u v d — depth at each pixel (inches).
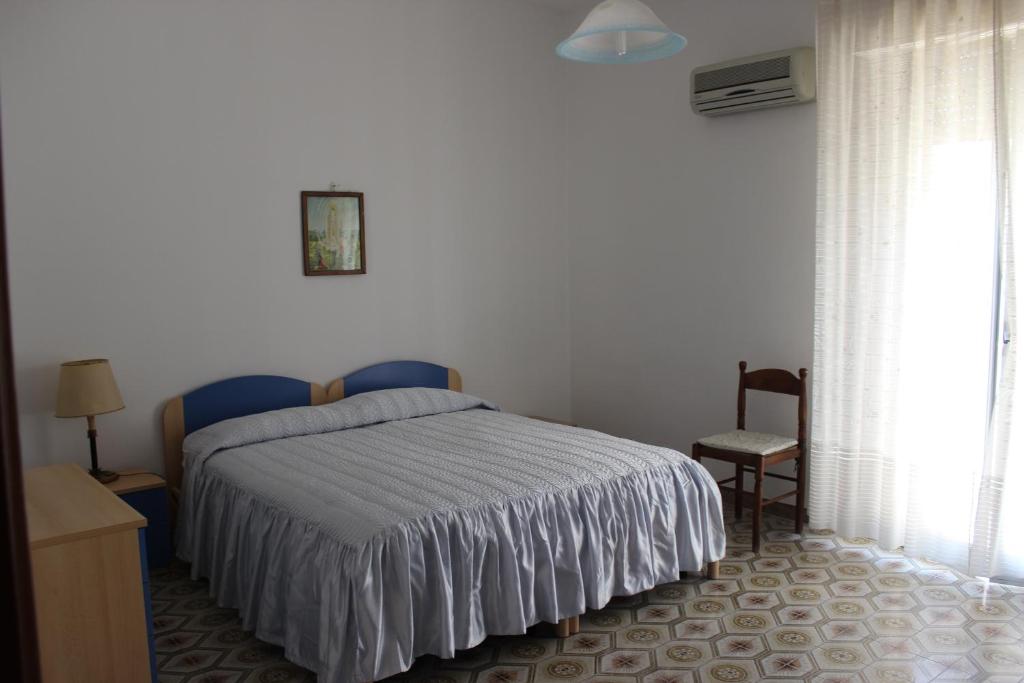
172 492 143.2
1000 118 119.0
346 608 93.2
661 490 123.0
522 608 104.5
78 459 136.6
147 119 140.8
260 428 139.9
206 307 149.4
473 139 185.5
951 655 105.0
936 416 130.6
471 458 125.1
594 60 111.5
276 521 108.4
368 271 170.4
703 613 118.8
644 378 189.9
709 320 174.9
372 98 168.6
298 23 157.3
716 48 167.2
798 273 157.9
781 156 158.4
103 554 89.0
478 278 189.0
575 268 204.2
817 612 118.3
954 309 127.8
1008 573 124.2
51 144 131.4
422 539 98.1
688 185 175.9
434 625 98.6
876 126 136.6
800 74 146.9
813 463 148.6
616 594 117.1
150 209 142.1
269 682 101.4
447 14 178.7
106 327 138.6
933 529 132.4
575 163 201.5
